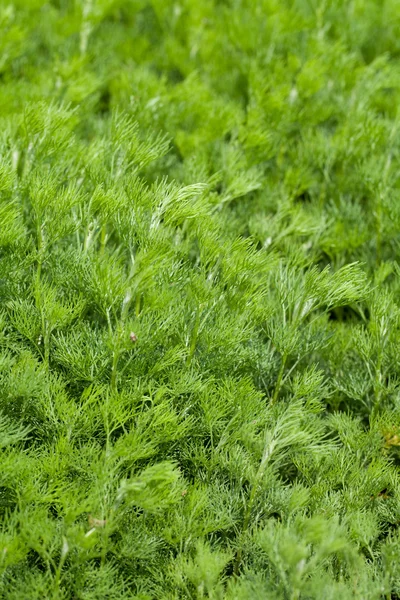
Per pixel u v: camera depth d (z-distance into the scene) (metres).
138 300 0.90
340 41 1.21
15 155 0.98
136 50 1.27
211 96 1.18
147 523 0.88
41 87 1.13
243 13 1.31
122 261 1.01
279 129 1.13
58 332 0.91
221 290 0.93
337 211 1.08
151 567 0.88
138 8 1.38
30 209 0.98
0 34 1.19
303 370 0.99
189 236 0.95
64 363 0.91
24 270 0.94
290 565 0.82
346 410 1.02
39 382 0.88
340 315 1.07
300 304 0.94
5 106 1.08
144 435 0.88
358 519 0.87
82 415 0.88
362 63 1.25
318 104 1.17
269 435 0.88
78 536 0.81
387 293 0.96
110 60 1.26
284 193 1.09
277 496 0.90
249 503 0.89
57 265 0.93
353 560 0.85
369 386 0.98
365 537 0.87
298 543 0.83
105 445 0.89
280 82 1.18
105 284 0.88
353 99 1.19
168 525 0.88
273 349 0.97
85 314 0.96
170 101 1.12
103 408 0.86
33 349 0.93
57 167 0.99
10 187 0.94
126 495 0.83
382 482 0.92
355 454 0.94
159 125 1.11
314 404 0.92
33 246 0.91
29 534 0.83
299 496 0.87
